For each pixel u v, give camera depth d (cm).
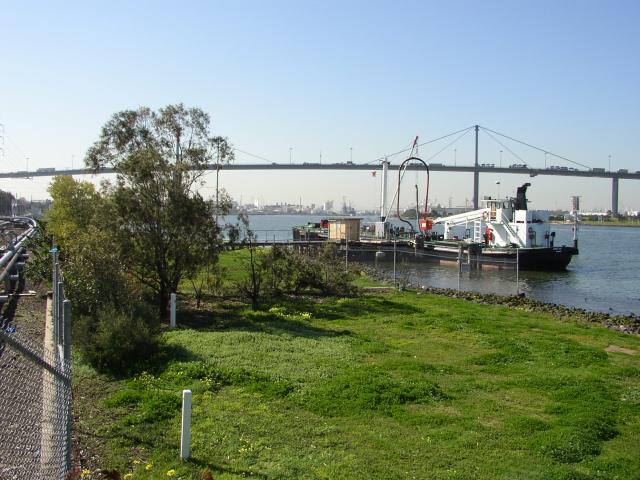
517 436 949
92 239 1658
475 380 1295
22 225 5116
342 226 6225
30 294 2050
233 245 2283
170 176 2041
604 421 1028
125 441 862
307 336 1691
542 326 2039
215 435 898
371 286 3177
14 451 720
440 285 4003
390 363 1403
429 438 930
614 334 1945
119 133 2172
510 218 5269
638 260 6325
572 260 6309
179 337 1570
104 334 1248
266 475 768
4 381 955
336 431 948
